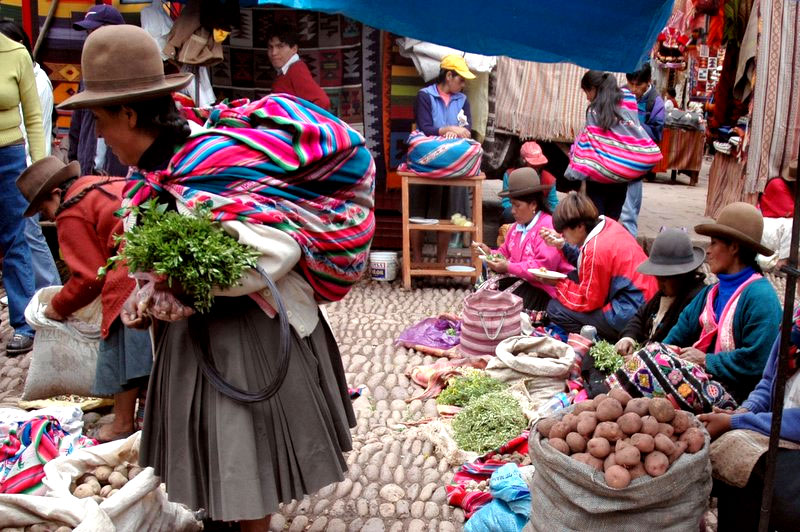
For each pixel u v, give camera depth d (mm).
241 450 2574
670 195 11180
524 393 4426
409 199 7551
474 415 4098
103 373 3832
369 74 7559
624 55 3947
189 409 2643
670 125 12062
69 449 3416
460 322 5723
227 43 7531
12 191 5176
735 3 8227
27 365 5152
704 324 3709
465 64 7102
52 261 5730
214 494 2615
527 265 5555
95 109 2492
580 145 7113
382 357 5402
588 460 2551
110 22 6039
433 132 7117
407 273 7012
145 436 2826
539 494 2682
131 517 2916
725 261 3590
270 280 2490
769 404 2953
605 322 5043
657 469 2465
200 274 2400
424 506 3496
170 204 2588
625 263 4957
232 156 2486
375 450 4004
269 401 2645
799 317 2803
